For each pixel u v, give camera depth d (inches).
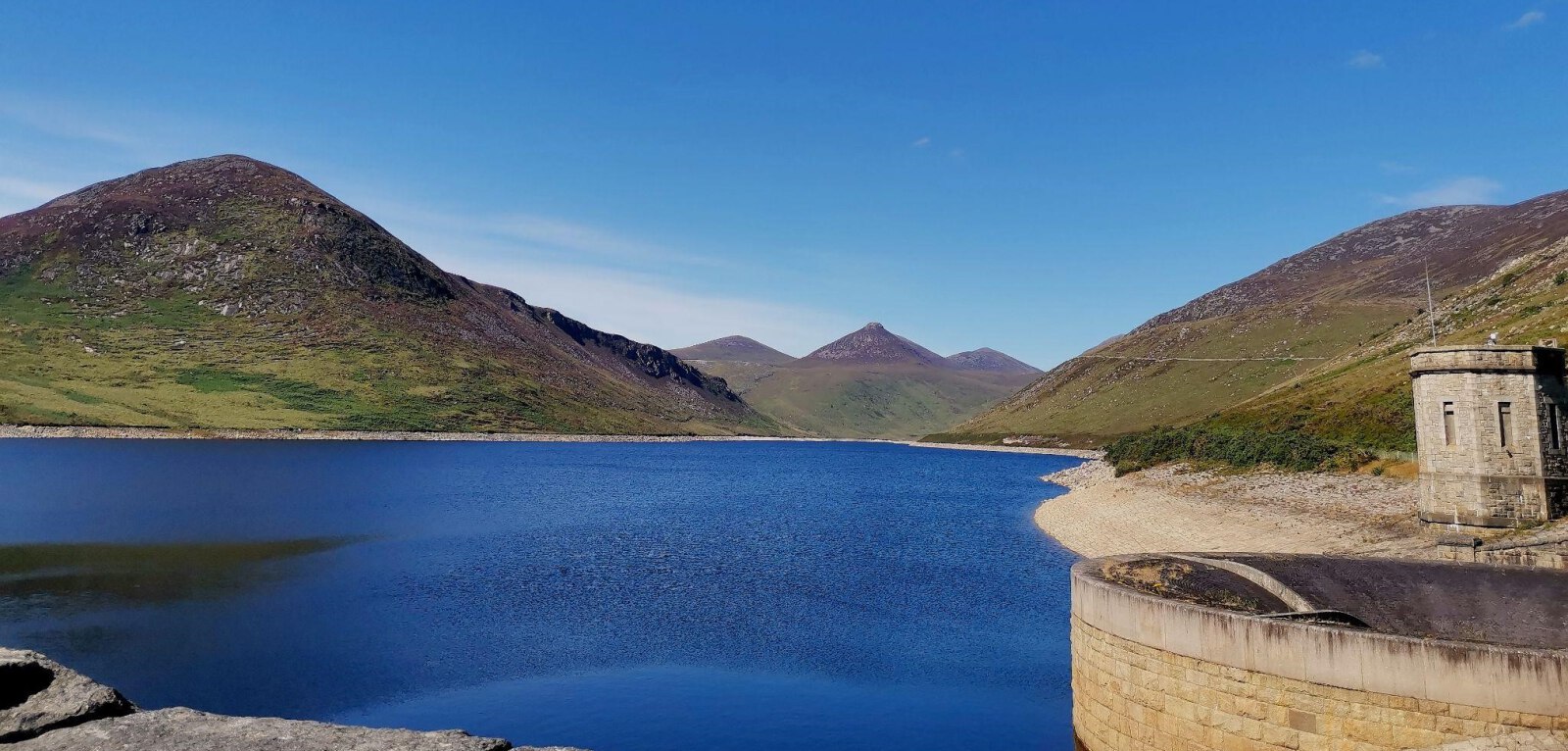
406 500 3363.7
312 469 4626.0
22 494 3029.0
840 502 3710.6
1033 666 1184.8
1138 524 2245.3
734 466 7022.6
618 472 5743.1
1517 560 981.8
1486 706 494.6
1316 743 545.3
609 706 1013.8
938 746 893.2
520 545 2288.4
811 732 933.2
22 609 1448.1
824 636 1339.8
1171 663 621.3
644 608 1531.7
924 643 1298.0
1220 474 2444.6
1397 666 520.1
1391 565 800.3
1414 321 5098.4
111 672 1119.0
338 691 1059.9
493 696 1050.7
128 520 2534.5
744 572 1911.9
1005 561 2053.4
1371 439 2171.5
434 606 1525.6
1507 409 1158.3
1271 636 565.6
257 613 1448.1
